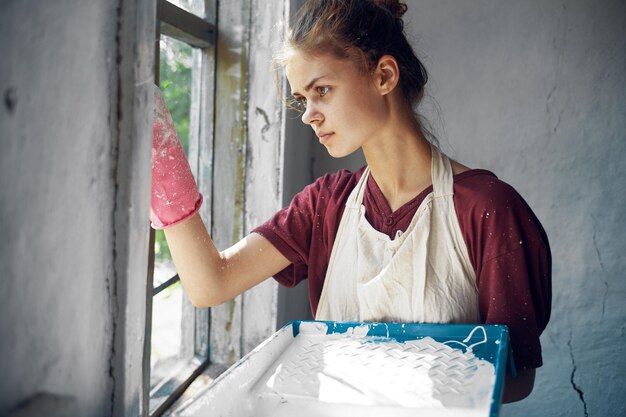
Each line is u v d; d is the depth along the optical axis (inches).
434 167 38.0
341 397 27.2
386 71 36.9
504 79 75.1
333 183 41.8
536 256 36.2
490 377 28.3
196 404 24.1
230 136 58.7
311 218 41.4
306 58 35.7
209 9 57.1
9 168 19.5
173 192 34.4
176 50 56.2
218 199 59.5
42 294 21.0
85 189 22.8
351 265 38.8
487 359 30.2
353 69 36.0
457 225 36.6
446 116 76.6
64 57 21.4
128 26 22.9
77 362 22.7
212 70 58.0
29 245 20.4
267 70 57.2
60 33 21.2
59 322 21.7
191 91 59.1
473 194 36.3
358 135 36.6
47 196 21.0
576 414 76.8
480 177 37.3
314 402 27.1
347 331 34.6
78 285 22.7
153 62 24.5
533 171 75.6
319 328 34.9
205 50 57.8
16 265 19.9
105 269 23.6
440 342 32.6
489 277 35.7
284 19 56.2
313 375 29.5
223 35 57.9
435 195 37.2
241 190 58.9
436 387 27.6
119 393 24.0
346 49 35.7
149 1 23.9
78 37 22.0
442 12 75.5
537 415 78.0
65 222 21.8
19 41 19.6
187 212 35.1
